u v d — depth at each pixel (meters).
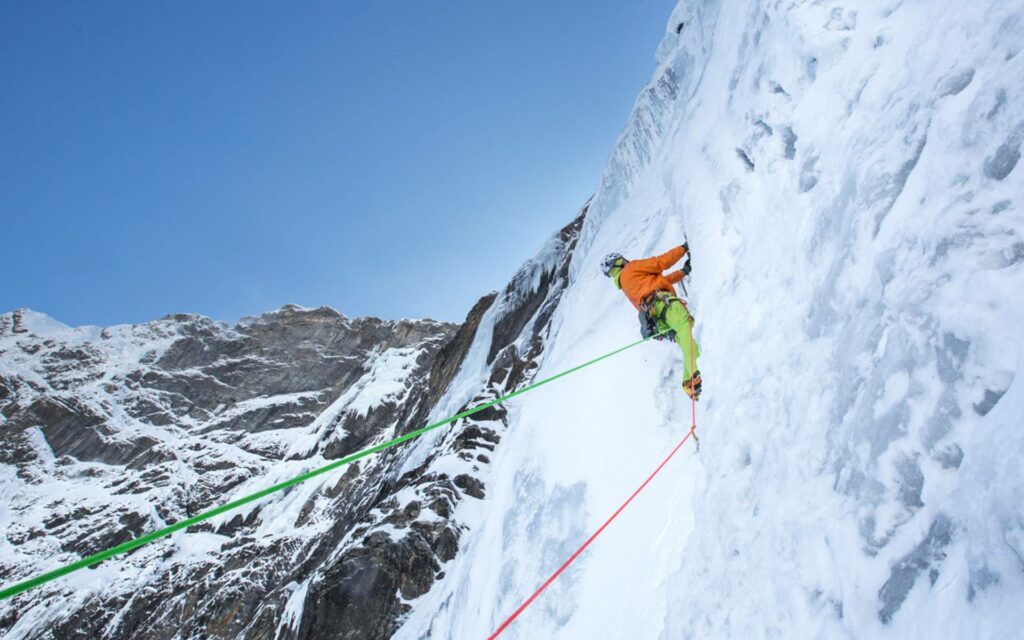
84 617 31.88
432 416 16.88
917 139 1.74
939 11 1.85
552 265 15.25
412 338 97.50
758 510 2.05
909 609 1.21
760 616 1.68
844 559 1.45
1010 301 1.22
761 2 3.17
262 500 39.81
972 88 1.56
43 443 79.75
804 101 2.56
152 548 38.19
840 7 2.42
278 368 101.94
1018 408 1.09
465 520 7.96
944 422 1.29
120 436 81.69
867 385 1.60
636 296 4.00
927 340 1.40
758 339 2.53
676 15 9.16
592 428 4.64
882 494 1.42
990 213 1.36
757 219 2.96
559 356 7.00
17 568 46.81
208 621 23.20
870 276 1.76
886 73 2.03
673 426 3.86
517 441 6.57
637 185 8.55
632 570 3.13
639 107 9.34
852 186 2.02
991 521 1.07
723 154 3.62
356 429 53.38
